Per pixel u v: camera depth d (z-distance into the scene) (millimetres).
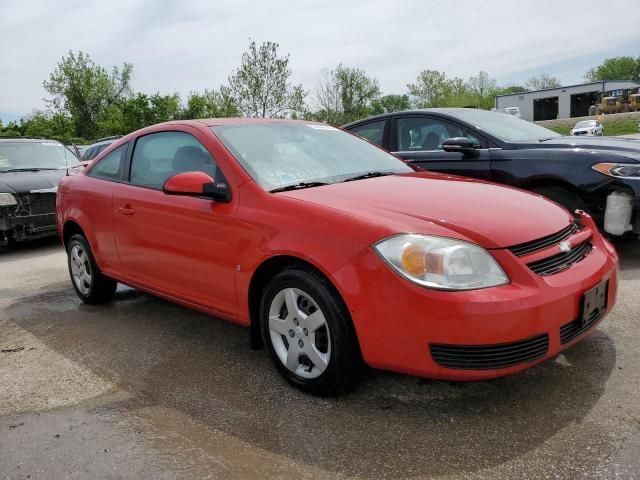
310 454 2467
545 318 2516
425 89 61812
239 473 2363
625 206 4609
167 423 2809
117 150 4512
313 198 3033
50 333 4293
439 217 2760
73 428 2816
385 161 4078
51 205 8117
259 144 3666
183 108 39438
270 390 3088
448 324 2430
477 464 2318
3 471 2473
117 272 4371
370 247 2619
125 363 3609
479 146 5516
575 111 59812
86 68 48781
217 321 4332
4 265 7258
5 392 3285
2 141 9266
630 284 4379
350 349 2754
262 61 26625
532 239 2691
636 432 2445
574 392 2820
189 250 3537
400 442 2510
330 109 34719
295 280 2883
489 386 2949
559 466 2264
